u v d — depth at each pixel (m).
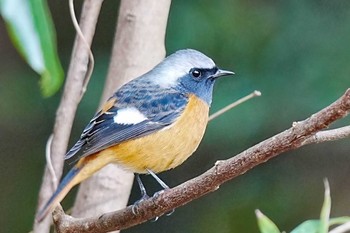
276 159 13.39
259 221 6.18
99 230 6.09
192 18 12.36
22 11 3.51
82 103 12.46
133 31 7.45
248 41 12.40
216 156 12.69
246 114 12.24
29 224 13.87
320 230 5.66
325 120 4.98
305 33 12.41
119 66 7.54
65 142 7.22
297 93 12.28
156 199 5.77
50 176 7.09
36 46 3.55
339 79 12.23
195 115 7.56
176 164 7.51
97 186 7.46
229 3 12.45
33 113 13.53
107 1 13.43
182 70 7.77
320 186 13.39
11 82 13.52
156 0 7.43
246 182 13.37
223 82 12.30
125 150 7.11
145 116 7.26
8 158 13.88
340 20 12.42
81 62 7.20
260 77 12.33
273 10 12.50
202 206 13.49
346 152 13.43
